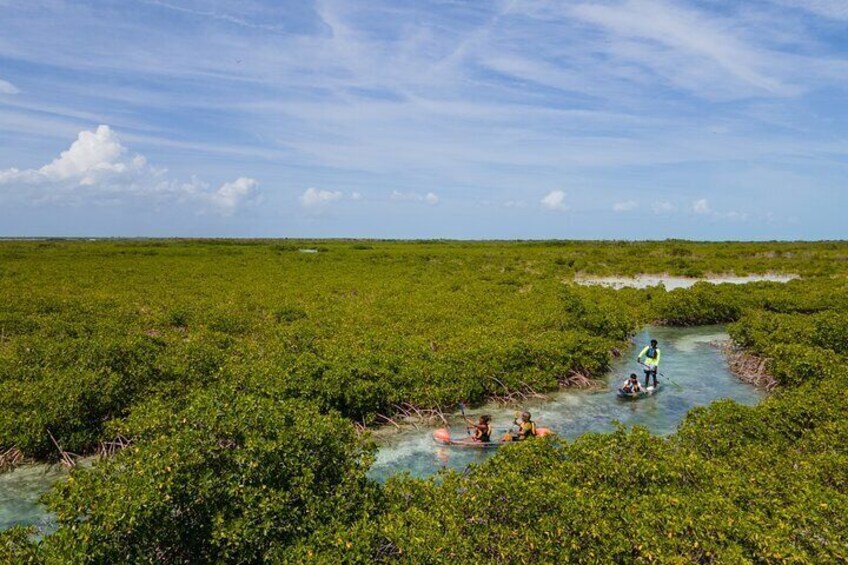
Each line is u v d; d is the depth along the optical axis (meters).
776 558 7.32
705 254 79.69
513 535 8.20
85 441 14.68
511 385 19.59
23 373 17.59
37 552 7.69
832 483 10.28
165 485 8.48
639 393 20.64
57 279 47.50
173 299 37.12
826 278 49.94
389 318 29.77
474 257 77.75
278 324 28.25
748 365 23.50
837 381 16.69
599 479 9.91
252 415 10.13
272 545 8.80
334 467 10.28
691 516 8.13
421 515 8.95
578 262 68.38
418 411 17.72
